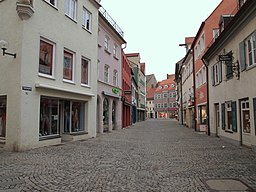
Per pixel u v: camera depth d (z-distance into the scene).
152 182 6.43
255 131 11.43
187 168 8.11
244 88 12.77
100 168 7.98
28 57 11.51
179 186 6.08
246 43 12.59
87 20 17.58
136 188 5.89
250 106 11.99
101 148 12.46
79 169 7.78
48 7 13.01
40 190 5.64
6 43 10.80
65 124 15.28
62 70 14.12
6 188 5.74
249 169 7.90
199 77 25.70
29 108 11.46
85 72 17.20
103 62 22.70
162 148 12.89
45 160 9.02
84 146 13.03
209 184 6.23
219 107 17.95
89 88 17.28
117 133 22.31
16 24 11.41
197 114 26.78
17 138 10.89
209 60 20.84
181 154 10.95
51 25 13.23
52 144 13.14
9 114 11.18
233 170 7.77
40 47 12.58
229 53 14.84
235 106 14.19
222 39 15.53
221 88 17.25
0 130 12.02
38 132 12.03
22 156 9.70
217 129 19.47
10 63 11.36
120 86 28.25
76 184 6.15
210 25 22.23
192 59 29.38
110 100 24.67
